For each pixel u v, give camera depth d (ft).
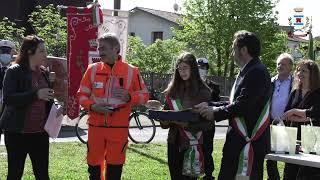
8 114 16.84
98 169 17.67
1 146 34.60
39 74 17.42
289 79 22.90
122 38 38.11
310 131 16.02
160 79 83.25
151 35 160.86
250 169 14.83
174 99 18.20
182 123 17.53
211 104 18.11
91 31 35.60
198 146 17.85
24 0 98.68
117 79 17.48
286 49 121.49
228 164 15.16
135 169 28.14
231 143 15.11
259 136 14.87
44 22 76.23
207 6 112.78
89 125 17.70
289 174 19.40
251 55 14.97
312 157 15.06
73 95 35.78
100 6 35.29
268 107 14.98
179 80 18.30
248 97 14.57
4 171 26.25
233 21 110.73
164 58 105.50
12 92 16.65
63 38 70.90
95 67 17.66
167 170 28.22
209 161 20.93
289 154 15.62
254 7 110.52
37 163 17.40
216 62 116.67
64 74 36.29
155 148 37.55
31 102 16.62
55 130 17.15
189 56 18.10
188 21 115.75
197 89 18.07
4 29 72.90
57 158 30.99
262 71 14.74
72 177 25.32
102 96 17.40
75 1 100.27
